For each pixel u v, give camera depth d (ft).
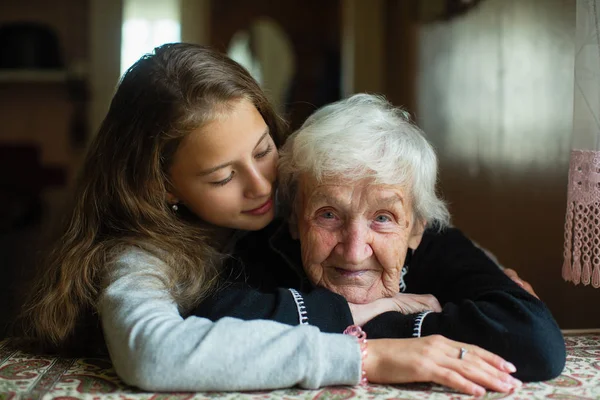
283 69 19.11
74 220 4.92
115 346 3.81
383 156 4.10
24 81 16.29
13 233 12.75
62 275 4.68
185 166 4.53
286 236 4.93
